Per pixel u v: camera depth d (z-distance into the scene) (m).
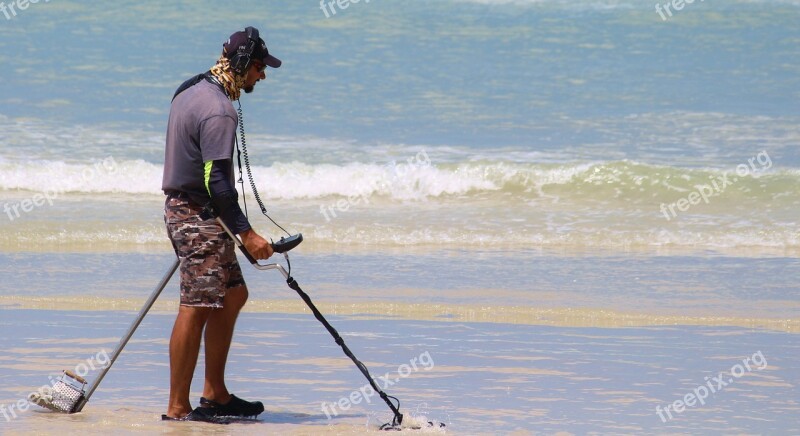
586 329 28.20
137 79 74.56
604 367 23.81
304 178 51.09
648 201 48.59
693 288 33.62
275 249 17.98
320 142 59.75
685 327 28.52
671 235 42.41
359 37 88.12
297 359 24.39
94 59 79.62
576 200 49.03
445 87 73.81
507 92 72.69
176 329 18.56
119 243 40.31
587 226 44.09
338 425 18.61
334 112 66.81
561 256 38.97
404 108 68.06
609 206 47.97
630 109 68.25
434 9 97.50
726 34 90.00
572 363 24.19
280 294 32.19
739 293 32.94
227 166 17.75
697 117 66.06
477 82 75.25
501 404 20.41
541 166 52.81
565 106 69.06
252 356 24.69
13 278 33.94
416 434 18.00
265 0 98.56
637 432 18.47
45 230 41.66
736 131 62.62
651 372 23.30
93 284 33.16
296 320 28.88
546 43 87.31
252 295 32.00
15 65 77.19
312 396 21.03
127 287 32.81
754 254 39.56
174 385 18.83
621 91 73.00
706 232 42.88
